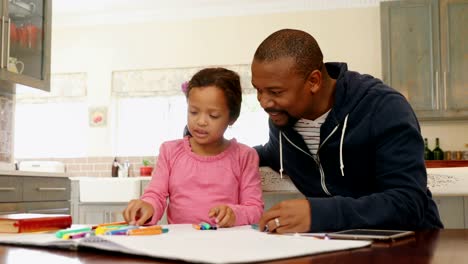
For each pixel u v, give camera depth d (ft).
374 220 2.79
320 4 15.84
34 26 10.62
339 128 3.86
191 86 4.18
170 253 1.54
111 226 2.72
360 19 15.57
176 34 16.90
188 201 4.26
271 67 3.36
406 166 3.27
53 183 9.81
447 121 14.92
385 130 3.53
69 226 2.76
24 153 17.81
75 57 17.56
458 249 1.85
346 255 1.69
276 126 4.13
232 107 4.23
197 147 4.44
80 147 17.57
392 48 14.48
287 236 2.26
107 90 17.25
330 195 4.19
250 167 4.37
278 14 16.20
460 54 14.05
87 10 16.99
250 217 3.71
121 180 14.07
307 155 4.14
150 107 17.22
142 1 16.16
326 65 4.26
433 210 3.77
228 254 1.55
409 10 14.43
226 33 16.55
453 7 14.16
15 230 2.46
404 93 14.32
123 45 17.26
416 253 1.73
